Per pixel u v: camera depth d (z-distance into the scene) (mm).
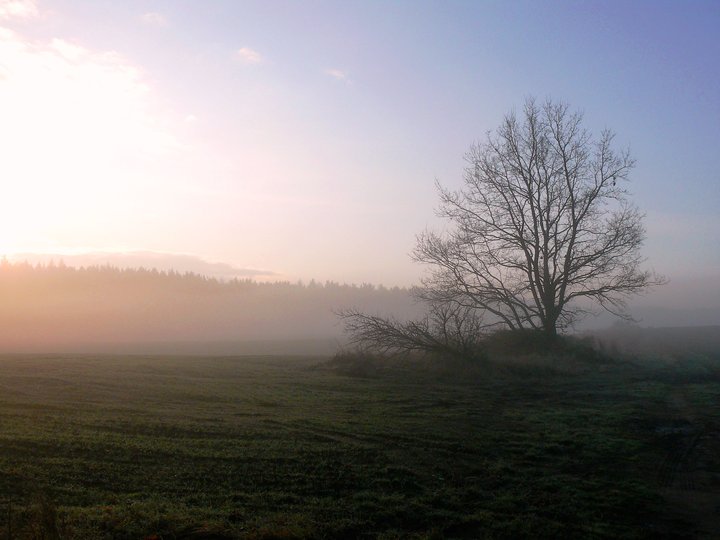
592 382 26828
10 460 11523
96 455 12164
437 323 30875
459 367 29078
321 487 10719
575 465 12766
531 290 36219
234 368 32625
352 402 20359
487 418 17688
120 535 8156
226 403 19750
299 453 12883
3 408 17297
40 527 7617
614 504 10312
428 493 10609
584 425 16844
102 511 8969
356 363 31516
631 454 13727
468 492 10703
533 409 19469
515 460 13008
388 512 9508
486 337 34688
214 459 12203
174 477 10945
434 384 25672
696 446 14625
